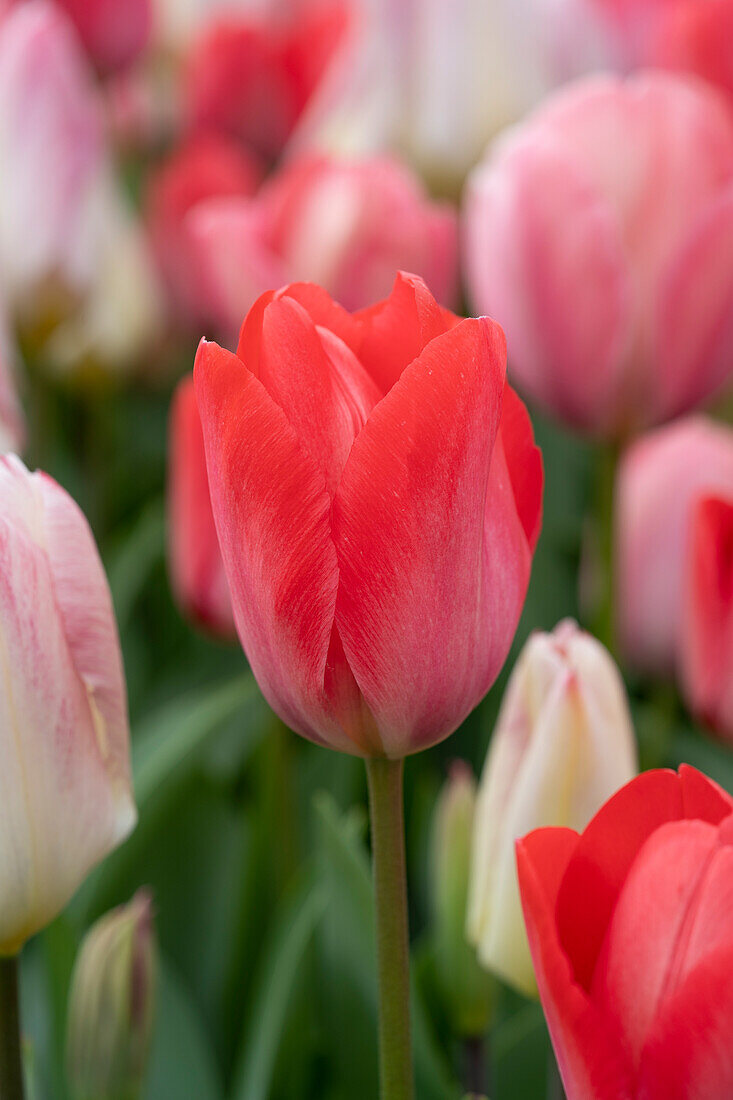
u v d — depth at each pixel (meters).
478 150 1.12
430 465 0.48
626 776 0.57
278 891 0.82
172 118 1.60
